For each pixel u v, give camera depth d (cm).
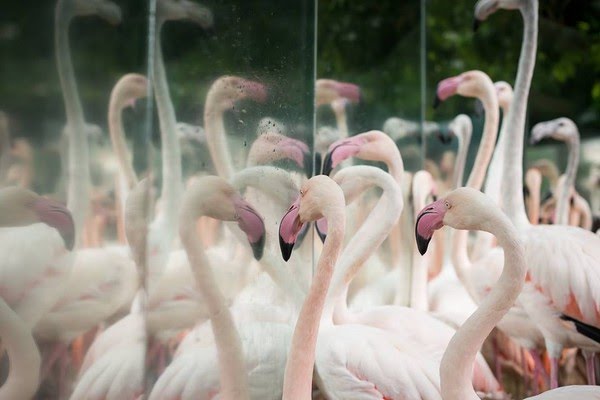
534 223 583
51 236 237
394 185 405
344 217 285
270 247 299
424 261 489
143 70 264
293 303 327
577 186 596
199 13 263
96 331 262
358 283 494
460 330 298
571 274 410
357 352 346
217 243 271
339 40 592
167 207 268
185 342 268
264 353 296
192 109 266
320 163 485
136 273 274
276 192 304
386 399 337
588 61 589
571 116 590
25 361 236
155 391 261
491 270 459
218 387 271
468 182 532
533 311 427
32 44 216
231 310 274
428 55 612
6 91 208
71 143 240
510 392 521
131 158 272
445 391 296
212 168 269
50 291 243
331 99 543
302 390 287
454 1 594
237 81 276
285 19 310
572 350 517
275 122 303
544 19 569
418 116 621
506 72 556
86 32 241
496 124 525
